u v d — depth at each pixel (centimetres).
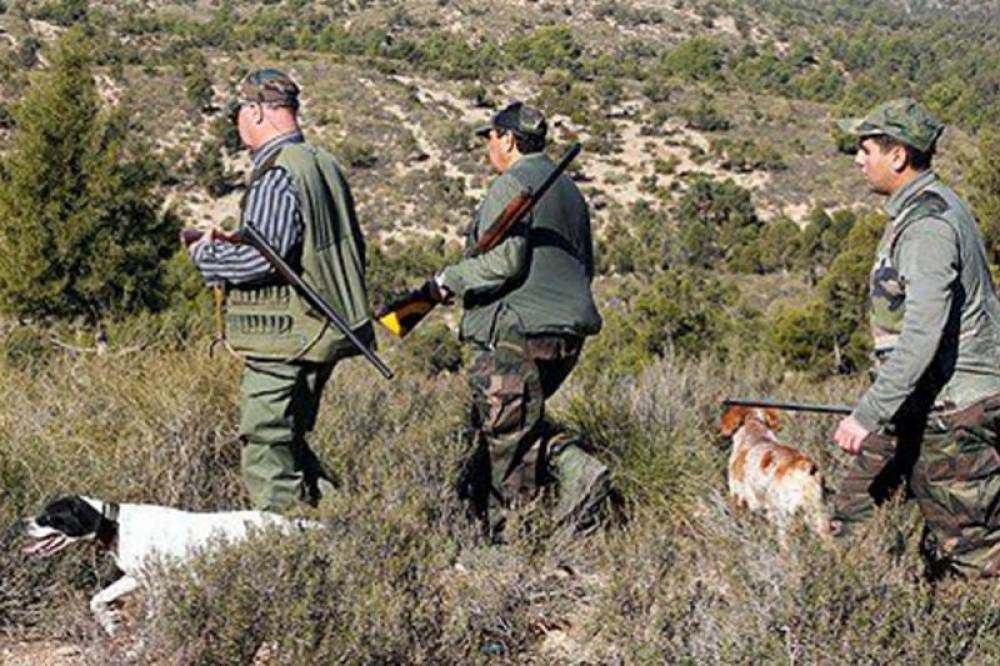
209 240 698
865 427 611
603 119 14975
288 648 548
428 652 577
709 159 13438
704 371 1276
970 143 9644
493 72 17150
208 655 561
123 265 3291
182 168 10831
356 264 722
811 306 3070
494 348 777
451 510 769
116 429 864
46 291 3222
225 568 569
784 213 11950
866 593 552
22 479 772
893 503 644
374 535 617
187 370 912
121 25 17350
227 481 836
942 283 595
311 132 12875
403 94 14275
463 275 764
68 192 3288
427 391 1075
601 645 625
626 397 1016
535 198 753
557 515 771
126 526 663
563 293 775
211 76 14062
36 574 701
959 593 559
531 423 784
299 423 727
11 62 12769
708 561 703
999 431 623
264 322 703
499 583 664
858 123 626
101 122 3388
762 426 862
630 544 714
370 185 11469
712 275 9094
